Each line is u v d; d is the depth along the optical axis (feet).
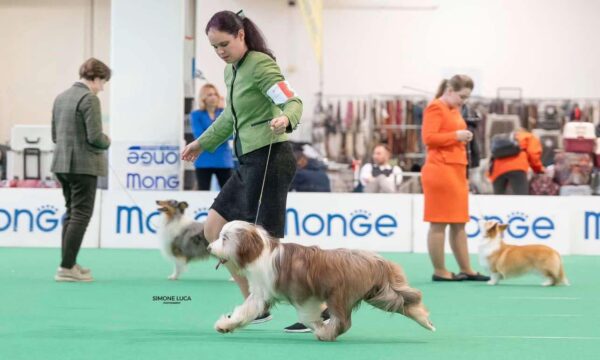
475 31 72.74
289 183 19.34
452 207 31.37
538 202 43.21
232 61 19.08
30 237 43.73
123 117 45.85
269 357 16.26
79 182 29.25
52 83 71.82
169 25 45.65
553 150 65.26
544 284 30.55
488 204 43.01
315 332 17.83
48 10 71.72
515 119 65.21
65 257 29.73
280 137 19.17
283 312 22.72
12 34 71.77
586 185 51.13
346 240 43.32
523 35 72.59
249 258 17.12
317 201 43.29
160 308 23.65
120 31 45.68
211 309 23.56
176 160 45.85
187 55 54.80
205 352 16.72
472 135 31.12
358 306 17.92
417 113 67.46
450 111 31.50
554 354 17.01
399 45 73.26
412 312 17.70
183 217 31.42
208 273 33.55
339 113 69.92
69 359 16.01
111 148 45.73
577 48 72.43
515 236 43.06
